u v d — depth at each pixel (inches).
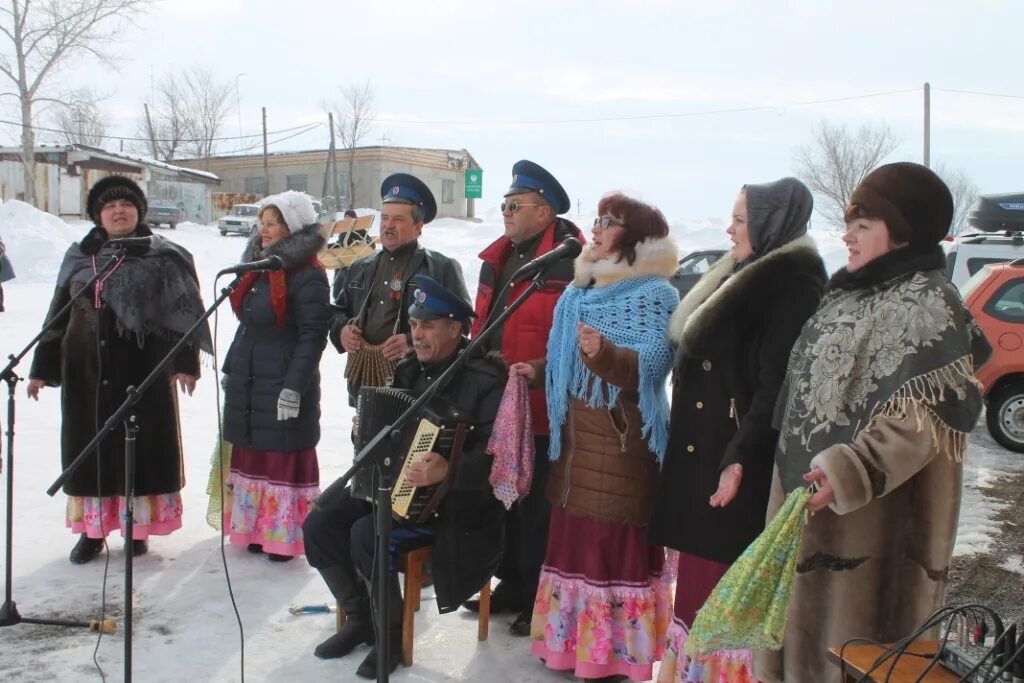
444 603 147.6
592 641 140.0
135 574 186.4
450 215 1948.8
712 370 124.7
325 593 179.5
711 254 617.3
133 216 192.2
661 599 146.8
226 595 176.9
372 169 1857.8
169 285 190.5
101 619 163.9
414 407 119.3
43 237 840.9
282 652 155.1
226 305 628.7
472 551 149.9
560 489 143.3
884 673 93.0
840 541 105.8
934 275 102.4
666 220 143.2
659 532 129.4
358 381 185.6
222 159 2074.3
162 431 192.4
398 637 149.6
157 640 158.1
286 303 187.9
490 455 147.4
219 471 204.2
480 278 175.8
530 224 168.2
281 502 191.8
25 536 204.2
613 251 140.8
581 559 141.7
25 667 147.3
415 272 182.7
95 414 188.4
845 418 103.2
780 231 120.6
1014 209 401.4
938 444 98.3
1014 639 88.0
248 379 191.2
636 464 139.4
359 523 148.9
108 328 188.4
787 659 107.5
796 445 107.3
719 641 101.6
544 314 164.1
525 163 169.0
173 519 196.2
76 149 1491.1
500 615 172.4
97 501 188.4
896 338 100.7
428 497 143.6
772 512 110.1
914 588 105.0
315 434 193.8
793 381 109.9
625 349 136.3
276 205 188.1
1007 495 270.5
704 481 125.0
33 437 289.3
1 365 404.5
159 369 139.3
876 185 104.7
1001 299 332.8
